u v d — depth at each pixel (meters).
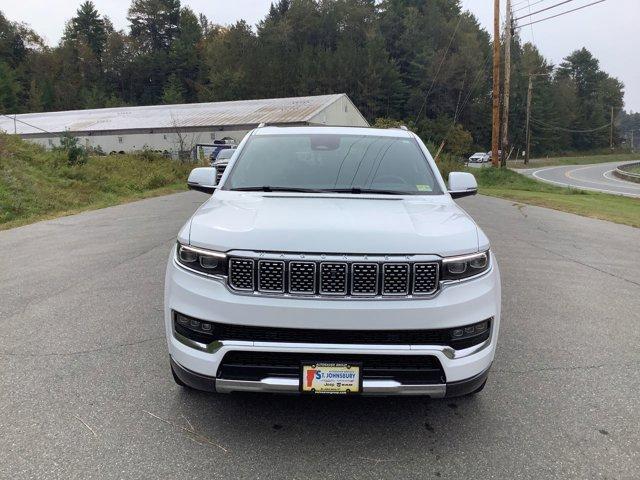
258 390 2.82
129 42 116.06
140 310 5.33
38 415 3.30
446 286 2.85
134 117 52.81
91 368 3.99
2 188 14.14
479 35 92.62
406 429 3.24
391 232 2.93
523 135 93.69
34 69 106.56
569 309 5.69
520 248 9.08
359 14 101.94
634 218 13.70
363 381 2.79
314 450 2.99
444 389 2.84
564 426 3.29
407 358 2.81
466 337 2.89
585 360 4.31
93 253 8.01
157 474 2.74
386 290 2.79
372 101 79.94
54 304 5.52
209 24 127.94
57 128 50.91
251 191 3.85
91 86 106.19
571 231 11.12
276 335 2.79
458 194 4.19
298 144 4.41
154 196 16.98
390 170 4.12
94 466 2.80
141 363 4.09
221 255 2.85
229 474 2.76
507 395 3.70
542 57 113.38
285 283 2.78
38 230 10.18
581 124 116.31
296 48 98.31
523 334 4.90
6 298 5.72
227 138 41.19
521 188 25.02
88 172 18.92
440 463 2.89
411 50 86.31
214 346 2.83
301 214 3.21
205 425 3.23
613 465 2.88
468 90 77.56
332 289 2.78
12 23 112.12
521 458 2.94
